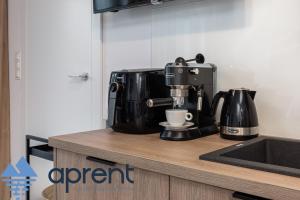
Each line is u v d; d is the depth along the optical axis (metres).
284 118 1.39
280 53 1.40
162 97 1.53
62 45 2.44
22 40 2.76
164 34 1.81
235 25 1.52
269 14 1.42
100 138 1.38
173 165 0.97
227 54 1.56
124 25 2.02
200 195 0.92
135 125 1.46
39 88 2.66
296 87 1.36
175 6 1.75
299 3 1.34
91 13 2.20
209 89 1.48
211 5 1.61
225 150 1.10
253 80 1.48
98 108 2.19
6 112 2.75
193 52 1.69
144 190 1.08
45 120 2.63
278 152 1.29
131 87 1.47
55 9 2.48
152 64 1.88
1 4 2.69
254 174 0.86
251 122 1.31
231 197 0.86
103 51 2.17
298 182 0.79
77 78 2.34
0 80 2.70
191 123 1.37
